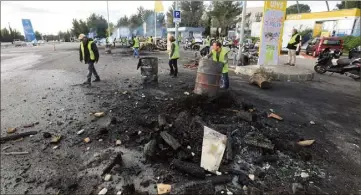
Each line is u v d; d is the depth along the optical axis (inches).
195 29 2167.8
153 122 199.6
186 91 302.0
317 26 1289.4
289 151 163.6
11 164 164.4
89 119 224.2
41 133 204.7
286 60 720.3
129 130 194.4
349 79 422.0
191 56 772.0
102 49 1216.8
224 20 2090.3
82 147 178.2
